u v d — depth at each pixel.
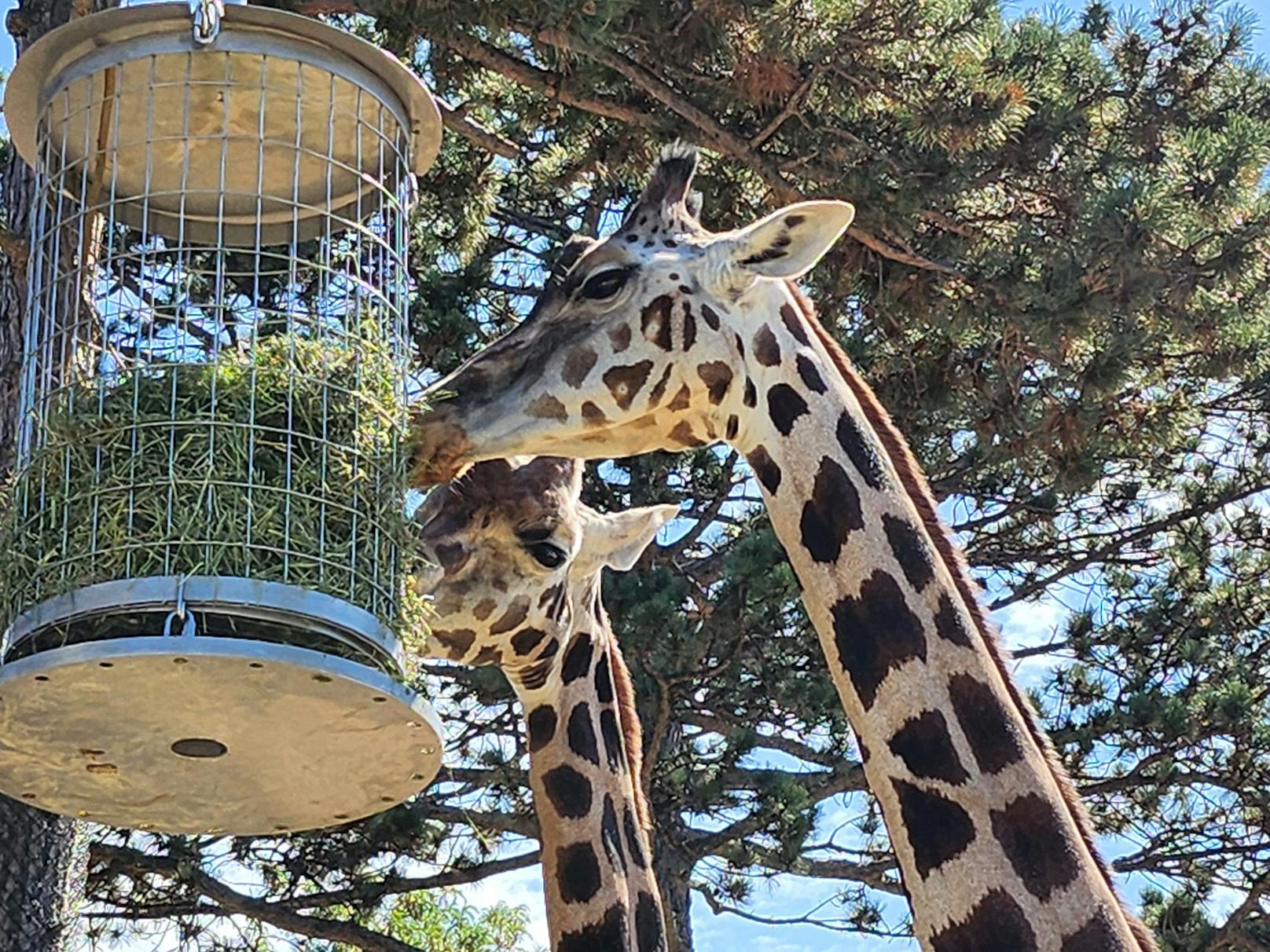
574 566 6.65
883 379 10.29
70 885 6.41
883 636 4.99
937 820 4.81
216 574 4.20
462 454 5.23
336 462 4.45
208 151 4.88
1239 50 9.55
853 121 8.85
